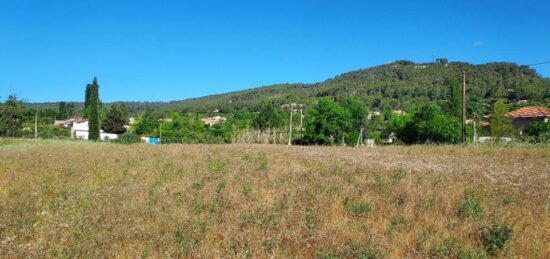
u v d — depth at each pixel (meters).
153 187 13.34
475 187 12.88
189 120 111.81
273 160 22.75
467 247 7.25
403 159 24.22
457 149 34.03
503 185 13.51
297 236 7.71
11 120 74.69
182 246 7.29
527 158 25.36
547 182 14.45
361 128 80.00
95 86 84.75
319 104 78.62
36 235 8.16
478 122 72.19
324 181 13.76
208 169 18.03
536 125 61.94
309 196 11.22
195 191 12.34
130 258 6.88
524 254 7.10
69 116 157.00
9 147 38.03
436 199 10.76
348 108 80.56
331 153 30.33
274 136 80.94
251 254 6.90
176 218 9.27
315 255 7.02
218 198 11.05
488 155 28.11
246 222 8.80
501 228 7.66
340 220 8.88
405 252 7.25
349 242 7.39
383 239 7.59
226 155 26.59
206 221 8.91
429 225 8.59
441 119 64.62
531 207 10.16
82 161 22.53
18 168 19.14
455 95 75.69
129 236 7.95
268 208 9.96
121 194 12.02
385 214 9.40
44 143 48.06
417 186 12.84
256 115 100.12
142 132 112.12
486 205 10.25
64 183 14.48
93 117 83.12
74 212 9.97
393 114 100.19
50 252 7.12
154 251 7.18
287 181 13.89
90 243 7.55
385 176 15.09
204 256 6.82
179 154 27.59
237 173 16.28
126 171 17.45
